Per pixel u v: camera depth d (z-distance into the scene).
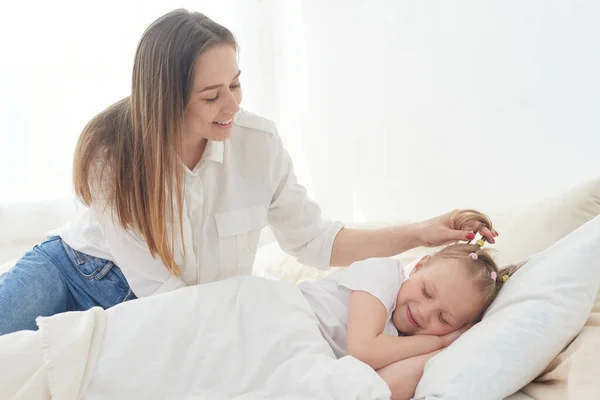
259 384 0.96
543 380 0.99
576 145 1.38
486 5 1.58
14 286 1.20
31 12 2.12
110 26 2.26
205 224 1.25
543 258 1.08
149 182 1.10
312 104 2.46
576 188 1.25
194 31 1.04
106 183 1.16
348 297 1.20
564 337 0.95
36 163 2.20
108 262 1.28
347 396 0.87
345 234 1.37
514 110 1.54
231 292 1.08
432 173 1.85
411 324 1.15
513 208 1.41
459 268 1.14
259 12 2.59
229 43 1.07
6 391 0.88
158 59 1.05
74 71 2.22
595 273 0.99
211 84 1.04
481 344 0.93
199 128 1.11
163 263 1.20
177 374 0.95
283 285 1.15
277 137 1.29
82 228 1.28
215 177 1.23
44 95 2.18
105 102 2.29
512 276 1.11
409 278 1.20
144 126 1.08
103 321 0.98
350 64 2.18
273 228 1.42
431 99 1.81
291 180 1.35
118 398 0.92
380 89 2.04
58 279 1.26
